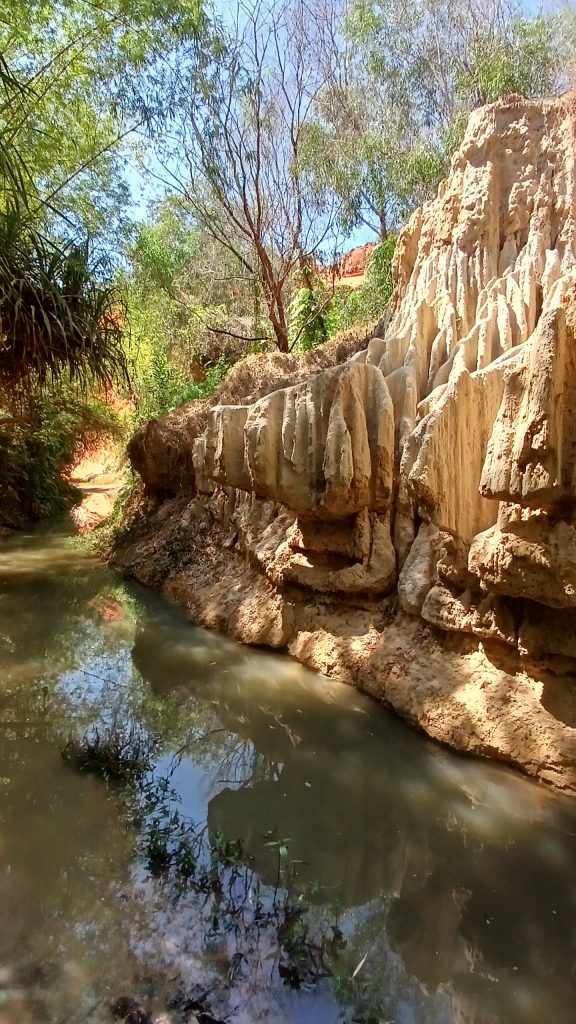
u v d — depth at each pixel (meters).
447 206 5.95
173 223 14.49
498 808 3.19
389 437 4.49
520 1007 2.21
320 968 2.34
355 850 3.11
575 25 8.19
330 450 4.33
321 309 11.28
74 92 7.58
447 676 3.79
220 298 14.84
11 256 4.95
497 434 3.08
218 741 4.11
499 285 5.18
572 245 5.27
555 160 5.53
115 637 5.97
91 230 7.87
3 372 5.55
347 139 10.36
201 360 14.20
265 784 3.62
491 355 4.71
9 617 6.54
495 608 3.51
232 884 2.78
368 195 10.32
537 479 2.82
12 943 2.39
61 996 2.16
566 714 3.19
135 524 9.42
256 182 10.49
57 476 13.66
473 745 3.44
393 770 3.64
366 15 10.37
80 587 7.73
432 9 10.26
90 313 5.45
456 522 3.65
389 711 4.03
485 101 8.61
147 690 4.82
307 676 4.70
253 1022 2.09
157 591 7.43
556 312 2.69
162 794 3.45
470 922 2.63
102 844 3.00
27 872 2.79
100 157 8.12
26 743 3.95
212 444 5.36
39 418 11.33
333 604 4.92
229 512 7.09
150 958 2.34
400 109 10.42
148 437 9.00
